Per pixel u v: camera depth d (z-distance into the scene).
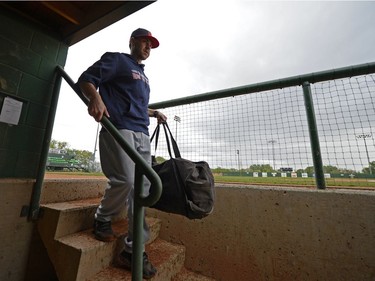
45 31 1.48
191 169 0.94
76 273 0.93
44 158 1.35
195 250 1.51
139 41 1.33
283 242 1.25
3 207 1.14
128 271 1.06
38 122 1.39
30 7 1.34
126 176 1.05
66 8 1.37
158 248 1.46
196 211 0.87
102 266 1.06
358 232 1.09
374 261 1.03
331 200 1.17
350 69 1.28
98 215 1.13
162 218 1.70
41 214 1.24
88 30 1.48
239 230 1.40
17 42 1.32
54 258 1.05
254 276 1.30
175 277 1.36
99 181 1.75
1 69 1.23
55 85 1.48
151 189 0.65
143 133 1.20
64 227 1.14
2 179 1.18
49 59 1.48
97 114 0.84
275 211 1.31
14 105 1.28
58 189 1.44
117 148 1.06
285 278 1.21
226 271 1.38
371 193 1.11
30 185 1.26
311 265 1.16
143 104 1.24
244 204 1.41
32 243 1.25
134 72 1.20
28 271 1.23
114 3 1.31
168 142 1.36
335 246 1.12
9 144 1.25
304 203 1.24
